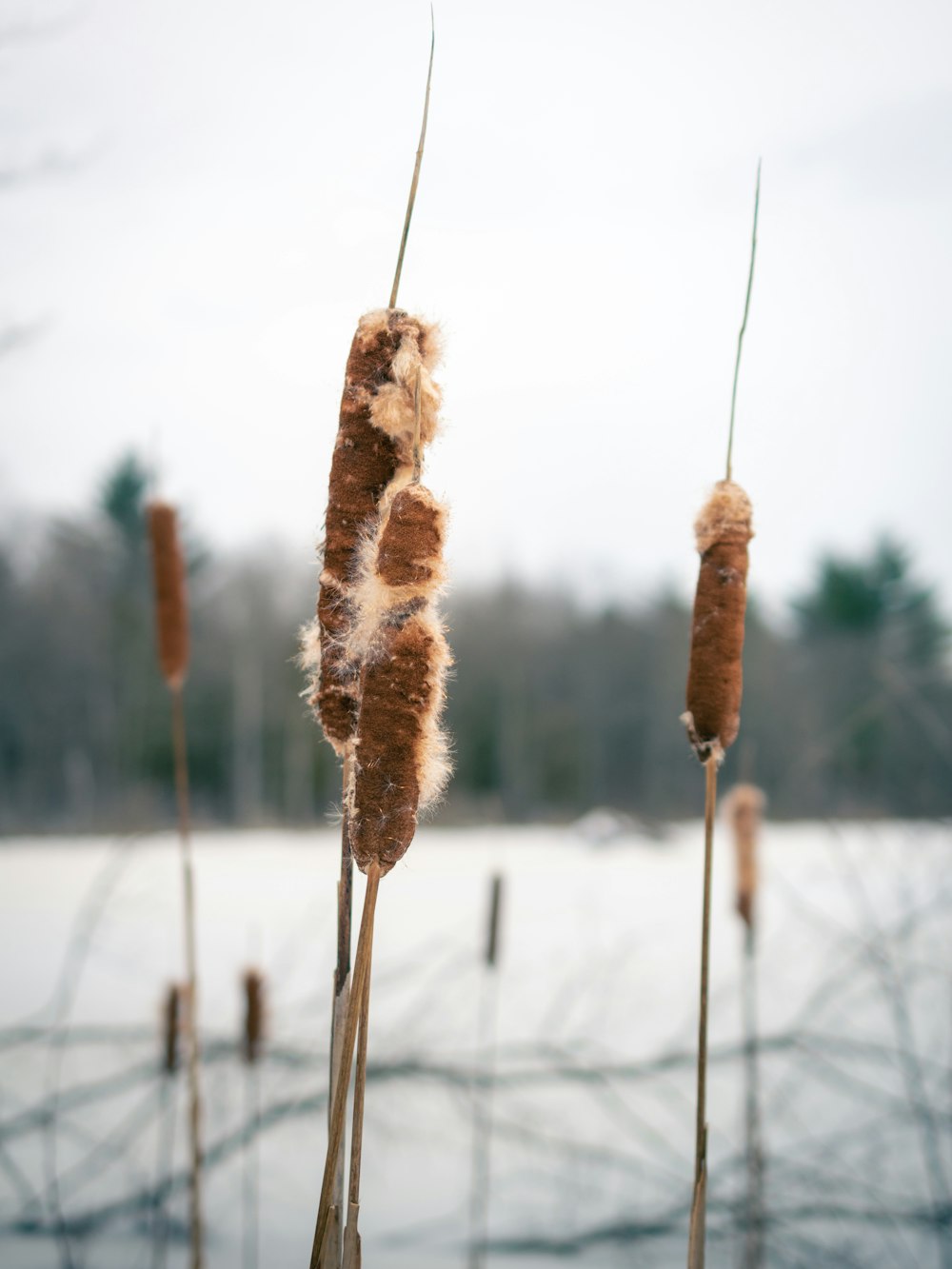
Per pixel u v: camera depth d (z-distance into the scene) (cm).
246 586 3475
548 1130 600
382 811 109
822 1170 550
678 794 3803
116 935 1112
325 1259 116
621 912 1310
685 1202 534
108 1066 642
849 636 3061
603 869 1819
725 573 150
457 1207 538
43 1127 523
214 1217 508
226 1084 559
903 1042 635
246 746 3350
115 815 2912
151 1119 537
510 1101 630
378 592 111
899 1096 638
